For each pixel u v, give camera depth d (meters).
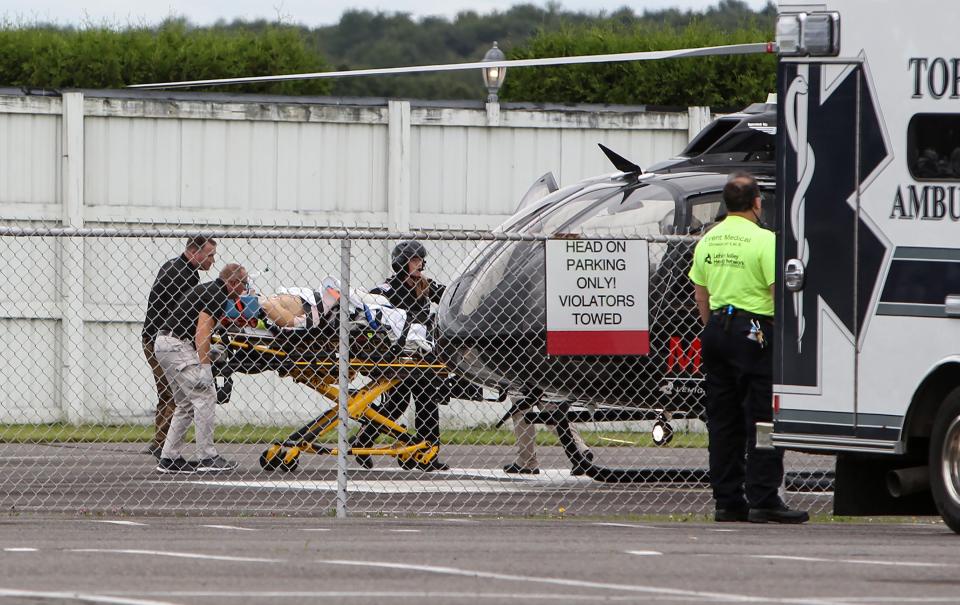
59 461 53.22
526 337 46.69
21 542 29.61
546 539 30.81
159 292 49.44
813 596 22.81
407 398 51.34
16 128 68.62
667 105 80.38
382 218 71.88
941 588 23.72
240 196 70.69
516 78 82.38
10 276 68.25
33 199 68.81
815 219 34.09
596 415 47.94
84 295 68.81
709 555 27.84
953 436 32.31
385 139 72.00
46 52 76.88
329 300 48.25
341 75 51.81
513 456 57.06
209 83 53.66
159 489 44.19
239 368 48.69
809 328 34.22
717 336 36.69
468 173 72.62
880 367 33.28
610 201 48.06
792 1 34.16
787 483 48.56
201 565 25.80
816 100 33.97
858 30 33.47
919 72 32.75
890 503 36.25
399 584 23.72
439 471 50.84
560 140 73.25
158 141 69.94
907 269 32.88
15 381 68.06
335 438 62.03
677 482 48.19
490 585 23.69
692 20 85.25
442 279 71.56
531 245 47.62
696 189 47.06
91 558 26.69
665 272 46.12
